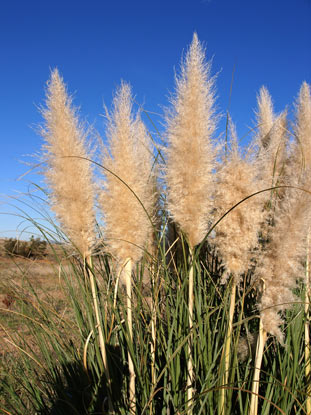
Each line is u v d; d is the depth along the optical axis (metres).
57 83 0.90
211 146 0.89
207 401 0.84
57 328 1.11
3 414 1.02
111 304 0.94
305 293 0.94
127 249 0.91
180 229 0.94
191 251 0.91
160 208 1.13
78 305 1.03
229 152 0.84
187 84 0.88
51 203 0.91
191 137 0.87
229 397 0.78
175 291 1.08
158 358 1.00
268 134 1.30
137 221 0.90
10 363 1.19
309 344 0.98
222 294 1.05
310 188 0.72
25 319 1.13
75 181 0.88
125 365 1.01
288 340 0.85
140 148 1.11
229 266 0.82
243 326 1.01
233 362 0.82
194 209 0.88
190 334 0.82
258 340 0.79
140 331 0.94
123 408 0.90
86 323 1.06
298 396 0.89
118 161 0.89
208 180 0.88
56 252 1.03
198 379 0.91
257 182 0.83
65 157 0.87
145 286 1.12
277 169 1.20
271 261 0.74
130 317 0.91
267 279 0.75
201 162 0.87
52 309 1.14
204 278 1.04
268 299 0.75
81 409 0.96
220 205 0.83
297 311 0.94
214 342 0.96
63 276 1.04
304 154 1.15
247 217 0.79
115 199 0.89
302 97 1.19
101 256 1.04
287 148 1.23
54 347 1.05
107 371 0.87
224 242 0.81
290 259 0.72
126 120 0.91
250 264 0.84
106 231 0.92
